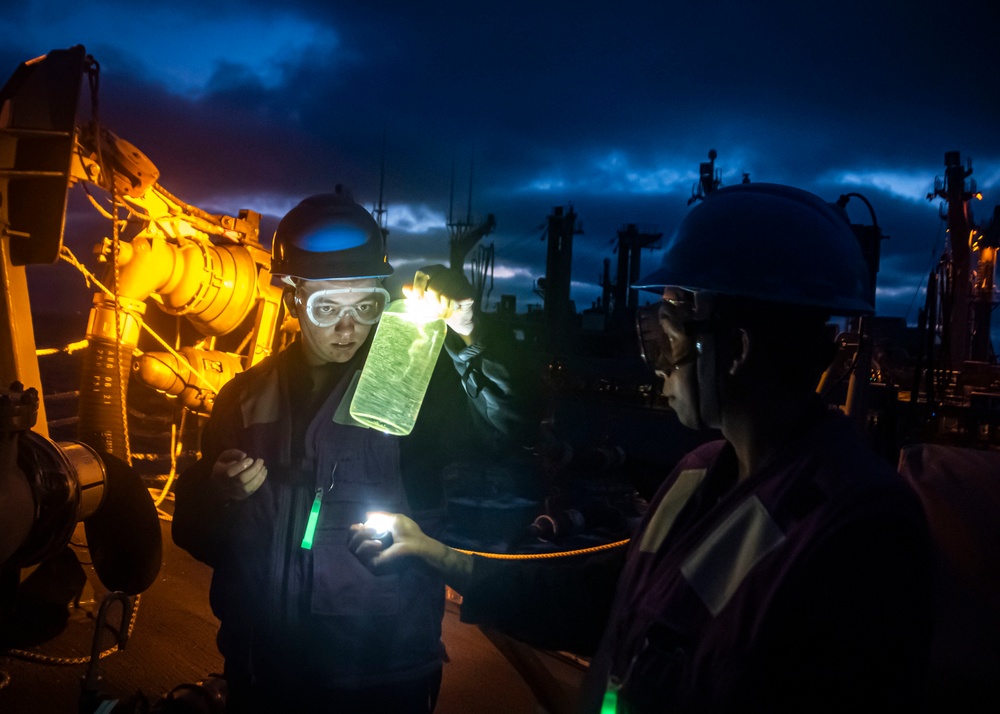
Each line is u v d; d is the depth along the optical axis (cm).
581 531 671
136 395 868
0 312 462
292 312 215
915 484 151
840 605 93
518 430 217
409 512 212
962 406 1420
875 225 263
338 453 206
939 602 138
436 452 218
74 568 503
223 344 870
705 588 107
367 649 197
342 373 218
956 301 2258
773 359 115
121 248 670
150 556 420
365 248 206
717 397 118
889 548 94
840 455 105
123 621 280
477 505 679
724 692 99
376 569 175
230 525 204
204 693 280
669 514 130
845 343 353
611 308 4806
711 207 123
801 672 95
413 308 198
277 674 199
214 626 472
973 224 2555
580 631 161
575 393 1880
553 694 232
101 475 410
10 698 378
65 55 464
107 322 649
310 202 212
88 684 254
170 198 707
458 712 378
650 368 130
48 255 464
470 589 168
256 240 850
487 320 214
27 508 345
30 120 450
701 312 117
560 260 3884
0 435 320
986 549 137
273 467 206
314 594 197
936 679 135
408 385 202
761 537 104
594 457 771
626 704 108
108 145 536
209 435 215
